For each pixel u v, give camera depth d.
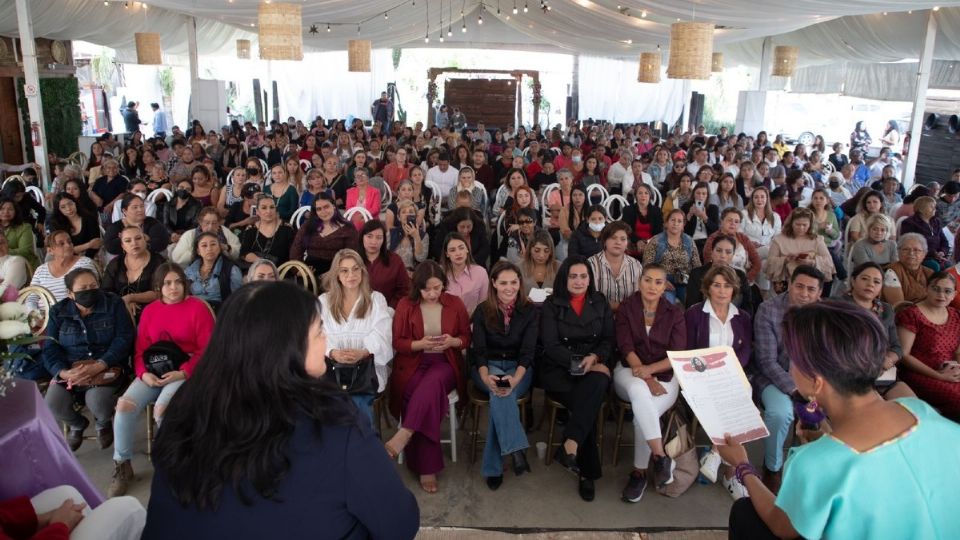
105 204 7.40
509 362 3.57
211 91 14.43
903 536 1.40
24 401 2.07
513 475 3.46
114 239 5.13
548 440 3.58
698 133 16.12
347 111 21.42
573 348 3.50
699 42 6.69
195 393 1.25
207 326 3.58
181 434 1.23
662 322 3.53
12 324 1.94
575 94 20.89
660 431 3.22
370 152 10.94
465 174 7.39
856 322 1.46
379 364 3.54
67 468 2.06
